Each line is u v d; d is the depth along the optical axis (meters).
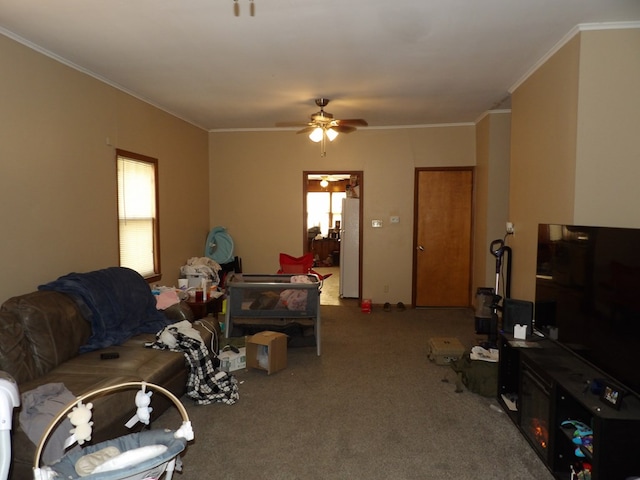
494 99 4.96
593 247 2.40
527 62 3.70
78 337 3.07
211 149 6.80
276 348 3.88
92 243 3.97
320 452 2.60
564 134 3.18
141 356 3.04
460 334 5.12
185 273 5.62
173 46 3.34
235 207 6.81
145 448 1.65
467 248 6.47
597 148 2.96
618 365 2.15
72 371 2.78
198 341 3.37
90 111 3.94
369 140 6.55
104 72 3.95
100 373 2.76
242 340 4.23
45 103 3.39
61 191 3.57
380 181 6.55
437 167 6.42
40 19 2.86
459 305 6.54
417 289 6.57
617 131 2.94
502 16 2.84
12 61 3.07
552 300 2.89
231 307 4.30
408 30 3.06
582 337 2.50
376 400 3.31
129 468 1.50
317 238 11.64
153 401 2.83
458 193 6.43
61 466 1.67
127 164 4.61
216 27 3.00
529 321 3.10
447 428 2.88
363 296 6.68
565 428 2.27
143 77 4.11
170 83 4.31
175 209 5.68
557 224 3.04
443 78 4.16
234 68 3.87
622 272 2.13
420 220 6.52
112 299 3.40
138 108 4.75
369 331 5.25
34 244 3.28
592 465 1.96
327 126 4.73
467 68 3.87
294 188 6.71
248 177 6.77
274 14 2.80
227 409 3.16
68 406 1.73
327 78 4.17
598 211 2.97
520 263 4.10
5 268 3.02
